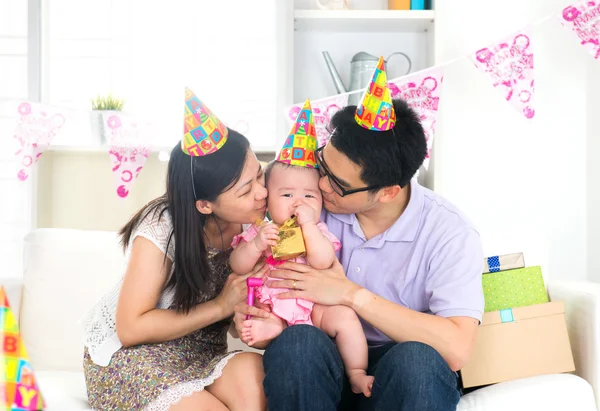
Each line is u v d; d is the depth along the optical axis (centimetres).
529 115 210
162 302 165
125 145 238
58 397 168
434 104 212
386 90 150
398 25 258
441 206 168
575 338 181
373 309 151
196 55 273
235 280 157
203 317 157
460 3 268
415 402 137
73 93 275
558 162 268
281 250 154
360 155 150
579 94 268
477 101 269
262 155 268
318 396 140
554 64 268
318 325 156
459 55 269
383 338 166
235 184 156
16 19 275
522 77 210
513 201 270
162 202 165
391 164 152
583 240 268
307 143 162
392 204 167
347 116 157
